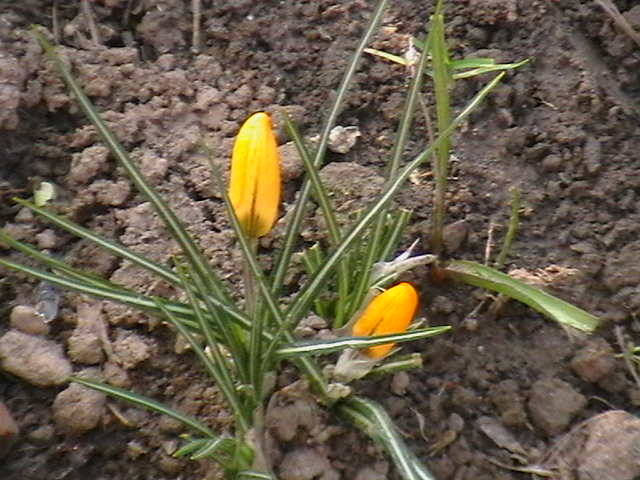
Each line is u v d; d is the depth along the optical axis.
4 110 0.38
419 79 0.33
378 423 0.32
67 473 0.33
